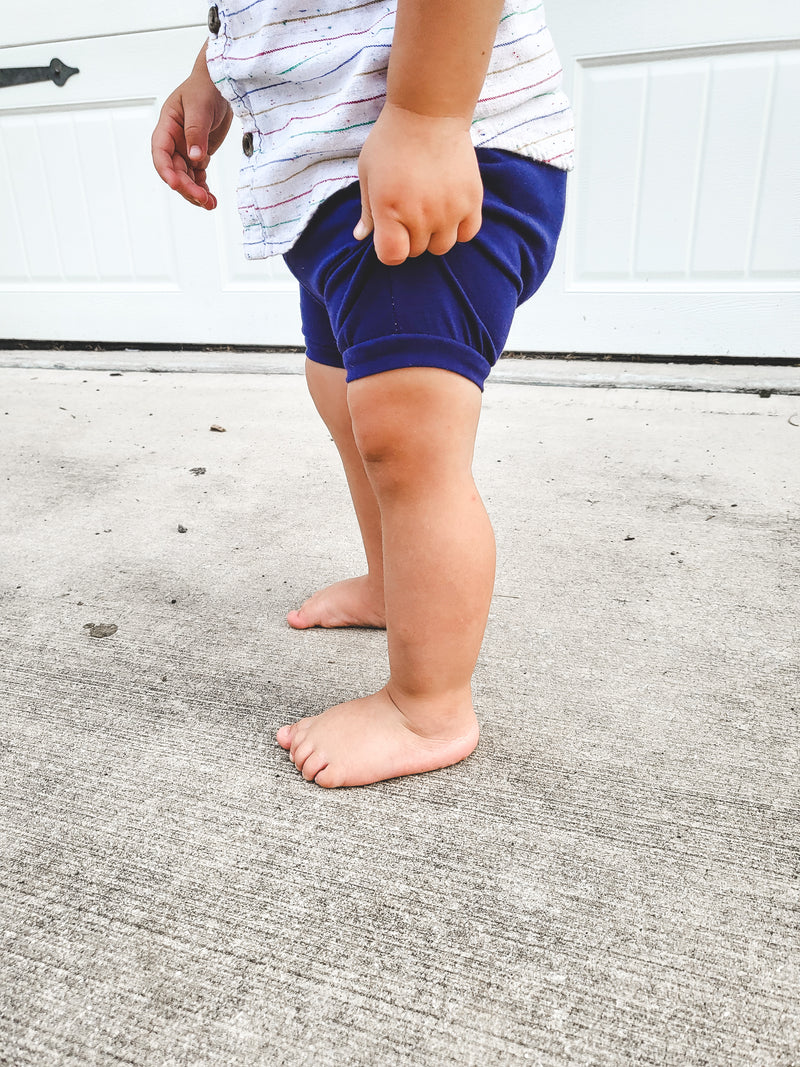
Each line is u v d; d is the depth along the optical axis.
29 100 2.81
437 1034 0.64
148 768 0.94
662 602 1.29
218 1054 0.63
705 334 2.53
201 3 2.55
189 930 0.73
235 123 2.62
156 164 1.13
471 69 0.66
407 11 0.64
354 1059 0.62
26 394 2.64
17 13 2.73
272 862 0.80
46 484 1.86
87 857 0.81
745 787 0.89
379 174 0.68
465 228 0.72
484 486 1.78
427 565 0.83
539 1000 0.66
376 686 1.09
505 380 2.56
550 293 2.61
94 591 1.36
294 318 2.87
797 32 2.18
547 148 0.82
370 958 0.70
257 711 1.04
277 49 0.81
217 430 2.23
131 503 1.74
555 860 0.80
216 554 1.50
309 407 2.43
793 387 2.34
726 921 0.73
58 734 1.00
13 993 0.67
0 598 1.34
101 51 2.70
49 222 2.98
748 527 1.55
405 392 0.77
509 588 1.34
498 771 0.93
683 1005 0.65
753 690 1.06
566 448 2.01
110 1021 0.65
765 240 2.39
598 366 2.58
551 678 1.10
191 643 1.20
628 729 0.99
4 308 3.15
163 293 2.96
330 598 1.24
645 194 2.44
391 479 0.82
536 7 0.83
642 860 0.80
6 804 0.89
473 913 0.74
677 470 1.84
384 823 0.85
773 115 2.27
